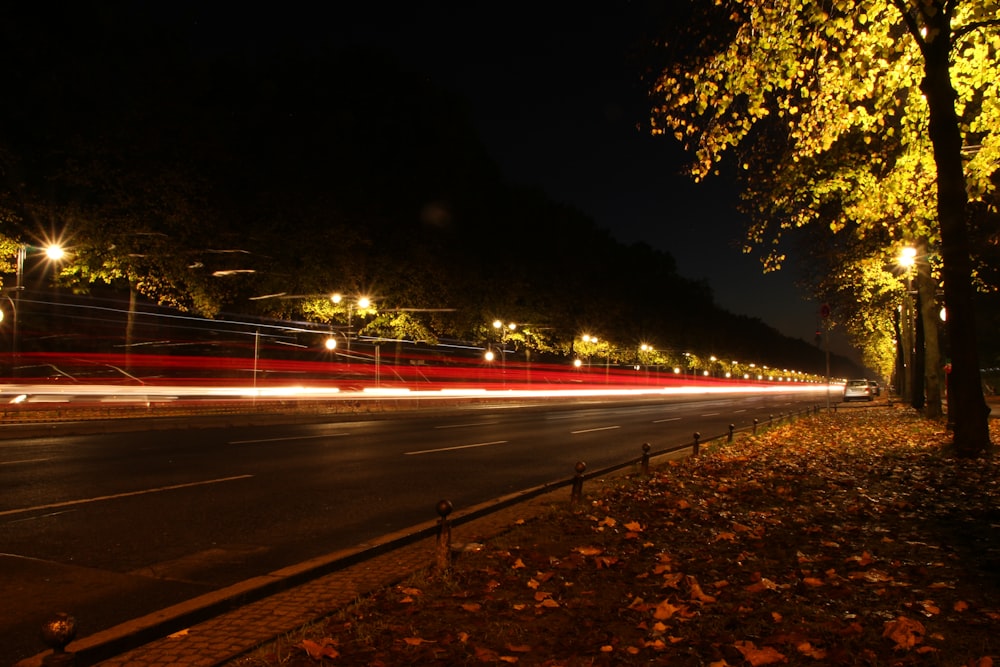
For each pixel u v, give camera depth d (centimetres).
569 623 527
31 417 2230
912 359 4119
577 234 6781
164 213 2742
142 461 1401
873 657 453
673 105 1230
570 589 605
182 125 2755
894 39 1387
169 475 1234
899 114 1688
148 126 2647
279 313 3678
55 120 2455
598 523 868
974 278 2395
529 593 594
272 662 452
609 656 464
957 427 1419
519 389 6462
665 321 8919
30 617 545
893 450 1656
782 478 1246
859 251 2467
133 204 2683
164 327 4381
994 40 1322
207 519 902
